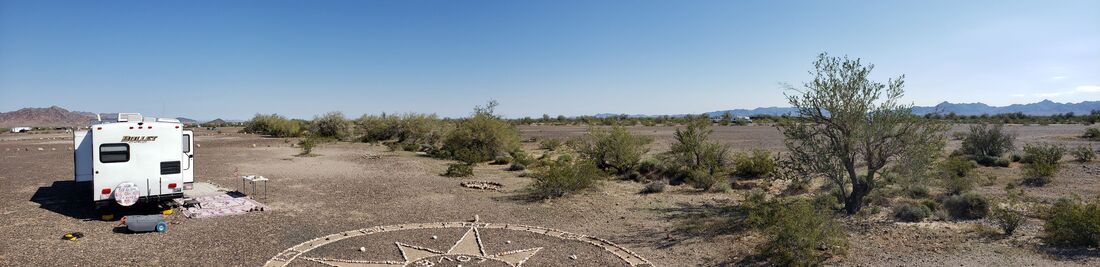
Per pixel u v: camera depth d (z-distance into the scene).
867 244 11.40
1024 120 90.06
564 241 12.17
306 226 13.41
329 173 24.45
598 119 111.12
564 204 16.69
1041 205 15.00
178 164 14.59
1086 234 10.61
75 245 11.20
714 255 10.86
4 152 35.81
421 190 19.45
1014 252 10.59
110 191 13.61
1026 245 11.02
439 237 12.45
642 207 16.12
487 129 33.06
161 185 14.30
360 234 12.64
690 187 20.02
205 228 12.90
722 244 11.62
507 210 15.74
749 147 37.28
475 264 10.44
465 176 23.70
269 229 12.97
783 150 33.97
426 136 48.31
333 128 59.66
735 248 11.26
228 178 22.45
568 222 14.14
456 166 23.88
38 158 31.19
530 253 11.20
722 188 18.95
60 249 10.87
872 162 14.40
